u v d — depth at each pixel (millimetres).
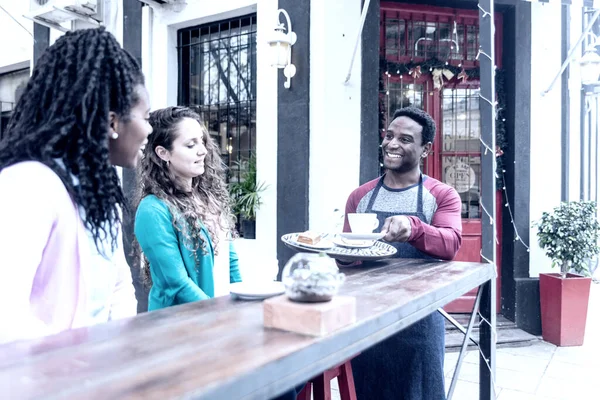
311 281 933
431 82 4863
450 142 4930
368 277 1513
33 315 1067
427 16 4766
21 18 6266
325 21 4188
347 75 4188
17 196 995
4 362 746
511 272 4816
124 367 721
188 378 671
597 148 6875
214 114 5004
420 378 2094
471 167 4953
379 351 2141
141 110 1250
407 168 2301
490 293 1880
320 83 4199
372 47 4355
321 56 4191
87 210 1146
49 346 830
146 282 2264
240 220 4738
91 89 1111
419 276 1536
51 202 1048
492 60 1976
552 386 3578
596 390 3508
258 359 753
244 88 4824
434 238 1916
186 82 5148
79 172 1129
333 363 889
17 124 1154
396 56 4730
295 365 796
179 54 5137
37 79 1153
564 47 5199
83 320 1131
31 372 702
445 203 2219
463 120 4914
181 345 833
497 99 4859
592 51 4855
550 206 4832
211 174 2244
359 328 964
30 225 985
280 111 4344
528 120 4754
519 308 4750
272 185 4453
